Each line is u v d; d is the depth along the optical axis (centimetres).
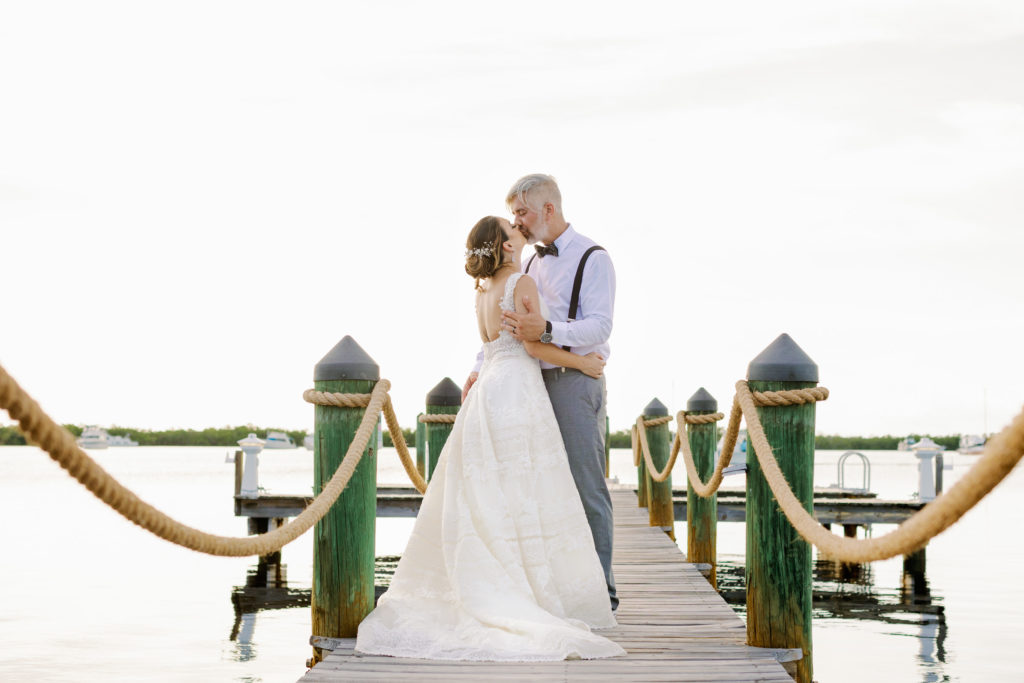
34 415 178
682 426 759
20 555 1471
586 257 461
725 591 1206
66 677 710
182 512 2288
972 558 1526
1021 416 154
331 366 440
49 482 4369
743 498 1429
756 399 403
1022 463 157
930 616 1016
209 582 1240
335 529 440
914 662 789
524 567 426
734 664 378
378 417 434
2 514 2336
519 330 438
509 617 405
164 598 1101
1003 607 1071
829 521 1422
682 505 1445
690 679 353
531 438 439
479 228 459
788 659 399
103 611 1002
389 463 5572
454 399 864
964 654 820
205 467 6481
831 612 1049
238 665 757
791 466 401
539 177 464
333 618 438
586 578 436
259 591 1176
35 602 1051
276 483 3572
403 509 1298
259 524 1446
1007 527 2152
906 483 4350
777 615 405
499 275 457
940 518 173
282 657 790
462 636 403
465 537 424
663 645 414
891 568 1431
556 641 386
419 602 429
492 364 453
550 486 437
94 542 1669
